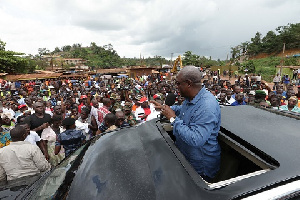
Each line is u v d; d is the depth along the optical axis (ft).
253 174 4.01
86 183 5.09
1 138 15.87
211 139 5.52
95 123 18.12
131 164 5.13
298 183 3.64
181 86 5.62
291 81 82.17
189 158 5.64
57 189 5.74
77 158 6.86
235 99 23.04
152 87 45.85
